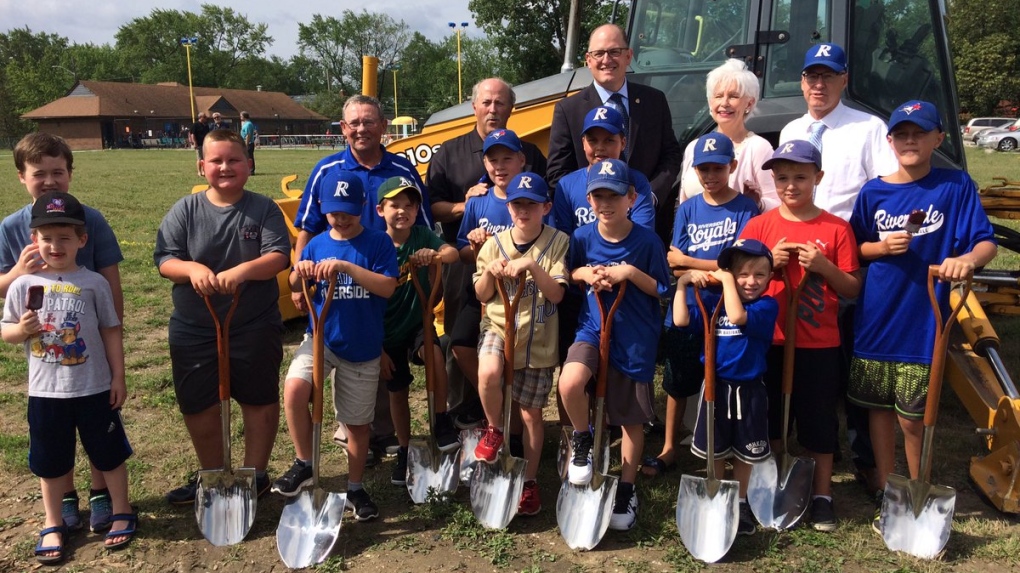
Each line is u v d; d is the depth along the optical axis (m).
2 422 4.79
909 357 3.47
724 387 3.47
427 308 3.73
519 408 4.00
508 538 3.44
